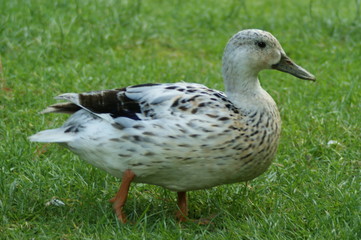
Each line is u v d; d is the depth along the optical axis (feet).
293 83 45.09
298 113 39.63
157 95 26.30
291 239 26.27
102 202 29.04
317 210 27.61
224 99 26.81
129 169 26.53
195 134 25.53
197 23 57.82
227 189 30.68
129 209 28.84
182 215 28.32
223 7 62.44
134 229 26.13
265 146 26.78
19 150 33.14
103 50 50.11
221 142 25.76
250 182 31.55
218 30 56.95
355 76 46.32
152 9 60.29
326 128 37.55
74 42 50.34
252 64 27.53
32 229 26.86
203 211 29.53
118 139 25.98
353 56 51.13
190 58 51.11
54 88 42.01
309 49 53.72
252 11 62.34
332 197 29.53
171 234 25.96
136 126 25.72
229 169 26.32
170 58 50.72
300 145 35.76
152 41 54.19
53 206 28.81
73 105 27.73
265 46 27.73
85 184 30.68
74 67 45.80
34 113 38.17
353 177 31.73
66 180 31.30
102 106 26.53
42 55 47.57
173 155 25.72
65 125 27.48
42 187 30.22
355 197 28.53
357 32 56.44
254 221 27.04
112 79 44.09
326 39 55.88
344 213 27.45
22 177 30.94
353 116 39.06
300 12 61.05
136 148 25.88
